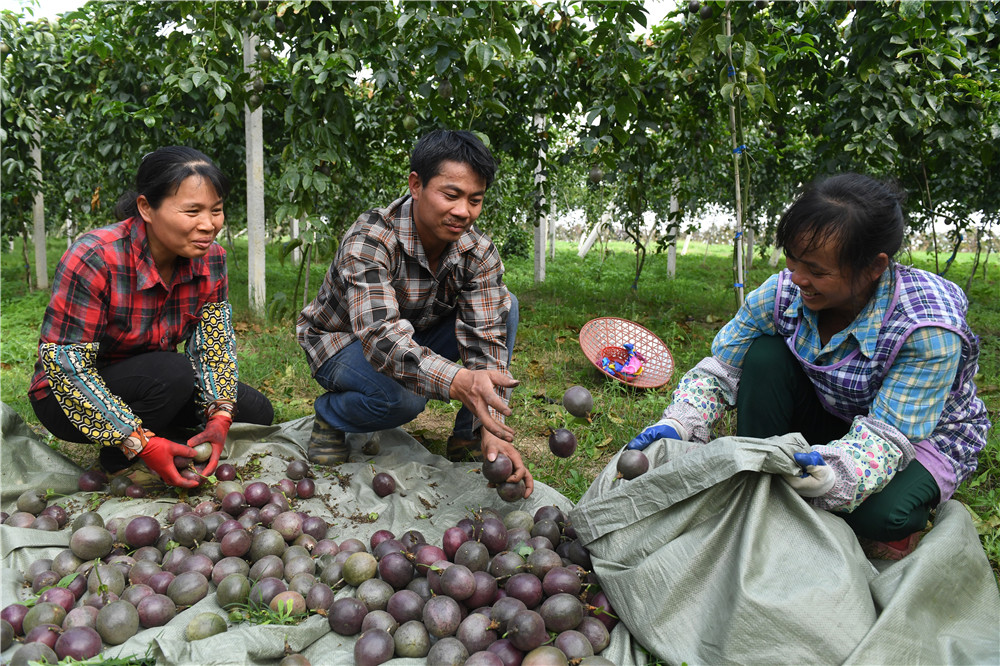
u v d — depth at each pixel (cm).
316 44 513
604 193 1463
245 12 510
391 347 256
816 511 203
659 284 1154
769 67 547
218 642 192
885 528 222
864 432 218
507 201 1097
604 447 377
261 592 216
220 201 275
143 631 204
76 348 270
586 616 206
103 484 308
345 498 304
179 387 298
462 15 457
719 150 859
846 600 179
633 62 546
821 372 238
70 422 285
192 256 275
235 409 333
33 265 1410
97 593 215
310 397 463
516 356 571
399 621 209
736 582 186
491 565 225
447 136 258
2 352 611
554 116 744
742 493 202
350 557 230
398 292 299
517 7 555
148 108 599
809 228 198
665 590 194
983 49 596
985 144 645
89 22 763
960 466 233
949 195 864
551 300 910
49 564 237
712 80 634
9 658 191
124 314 284
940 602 191
